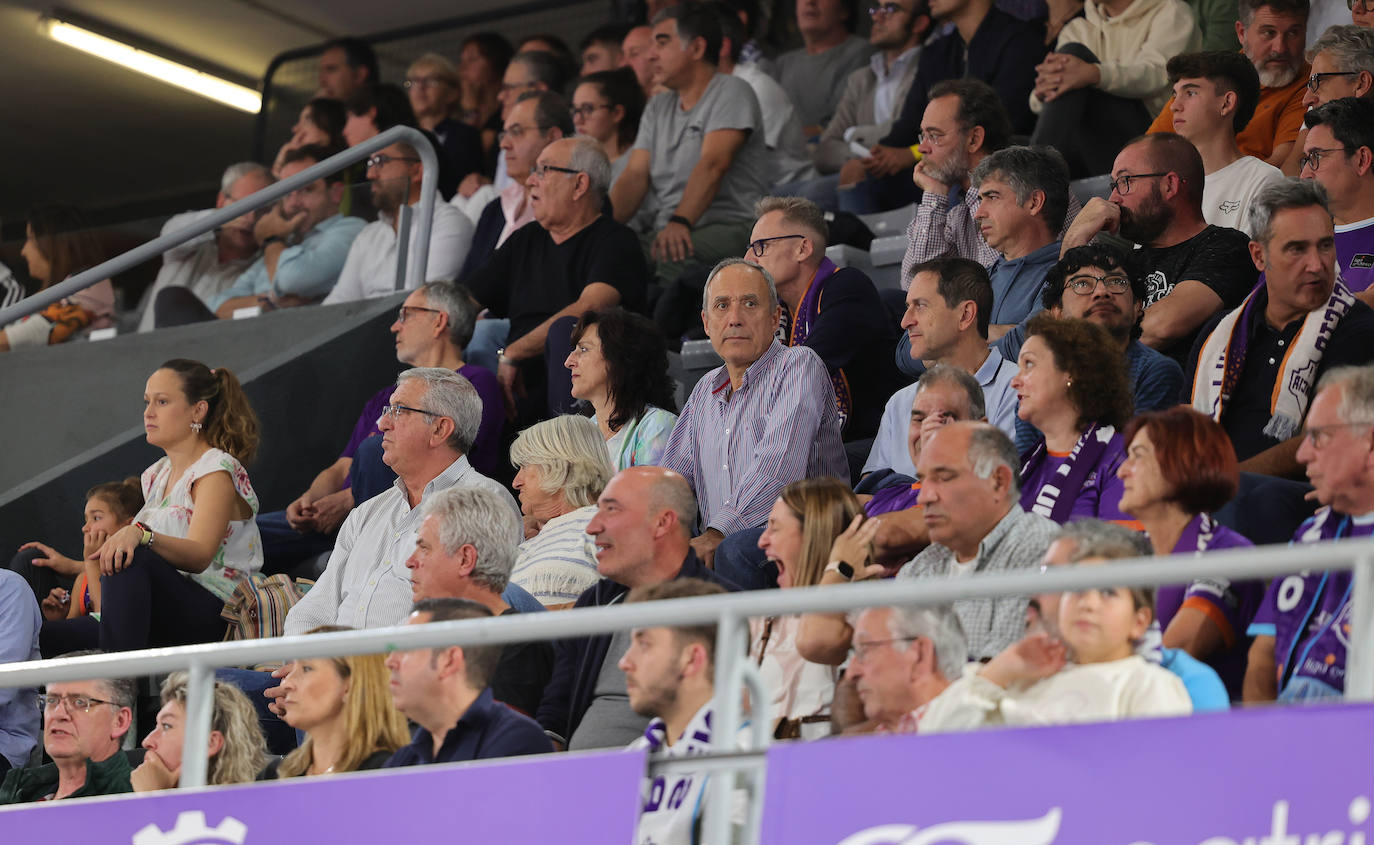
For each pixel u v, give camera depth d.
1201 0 22.55
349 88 33.97
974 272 15.88
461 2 36.12
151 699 16.48
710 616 8.52
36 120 40.62
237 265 23.09
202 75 38.56
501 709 11.56
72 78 38.84
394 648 9.10
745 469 15.98
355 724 12.72
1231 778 7.86
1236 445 14.37
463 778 8.95
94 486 20.61
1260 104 20.12
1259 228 14.45
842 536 12.55
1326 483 10.70
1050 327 13.23
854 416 17.61
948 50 24.38
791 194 24.25
